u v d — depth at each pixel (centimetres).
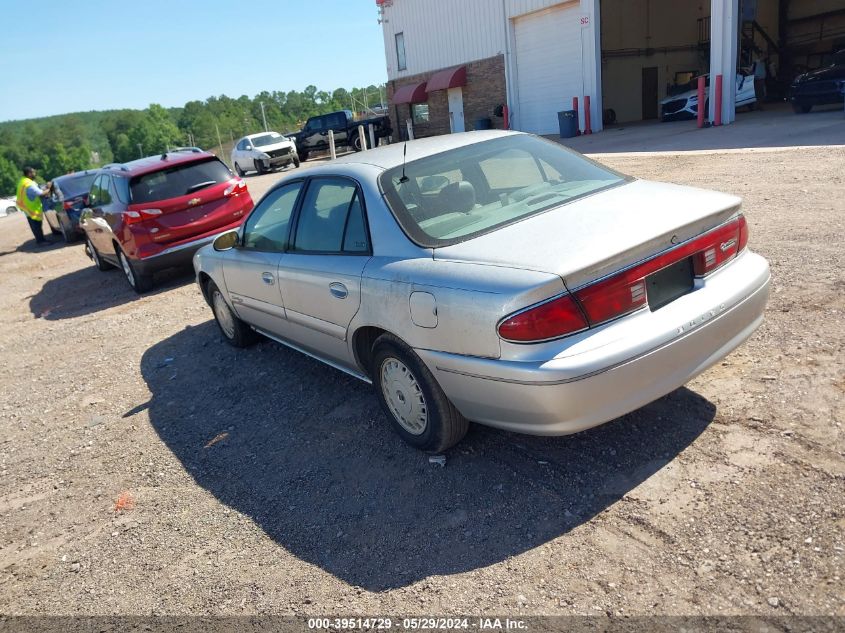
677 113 1945
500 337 277
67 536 360
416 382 341
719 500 285
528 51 2262
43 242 1670
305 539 318
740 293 315
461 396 312
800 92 1602
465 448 365
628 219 305
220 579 301
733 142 1281
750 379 373
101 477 419
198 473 401
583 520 291
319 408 454
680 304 299
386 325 338
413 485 342
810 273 507
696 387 377
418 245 329
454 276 298
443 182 359
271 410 466
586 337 273
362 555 298
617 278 279
